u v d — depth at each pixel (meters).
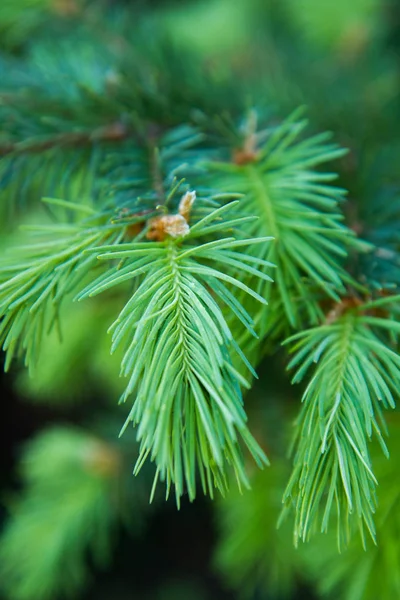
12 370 0.62
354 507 0.32
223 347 0.30
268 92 0.48
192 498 0.29
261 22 0.66
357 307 0.33
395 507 0.34
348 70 0.57
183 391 0.30
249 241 0.30
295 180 0.35
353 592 0.35
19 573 0.56
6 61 0.42
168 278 0.30
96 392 0.73
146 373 0.29
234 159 0.37
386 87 0.55
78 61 0.44
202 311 0.30
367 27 0.60
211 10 0.66
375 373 0.31
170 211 0.33
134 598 0.74
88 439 0.56
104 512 0.53
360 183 0.40
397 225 0.37
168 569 0.77
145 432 0.29
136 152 0.37
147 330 0.30
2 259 0.33
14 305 0.31
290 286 0.33
